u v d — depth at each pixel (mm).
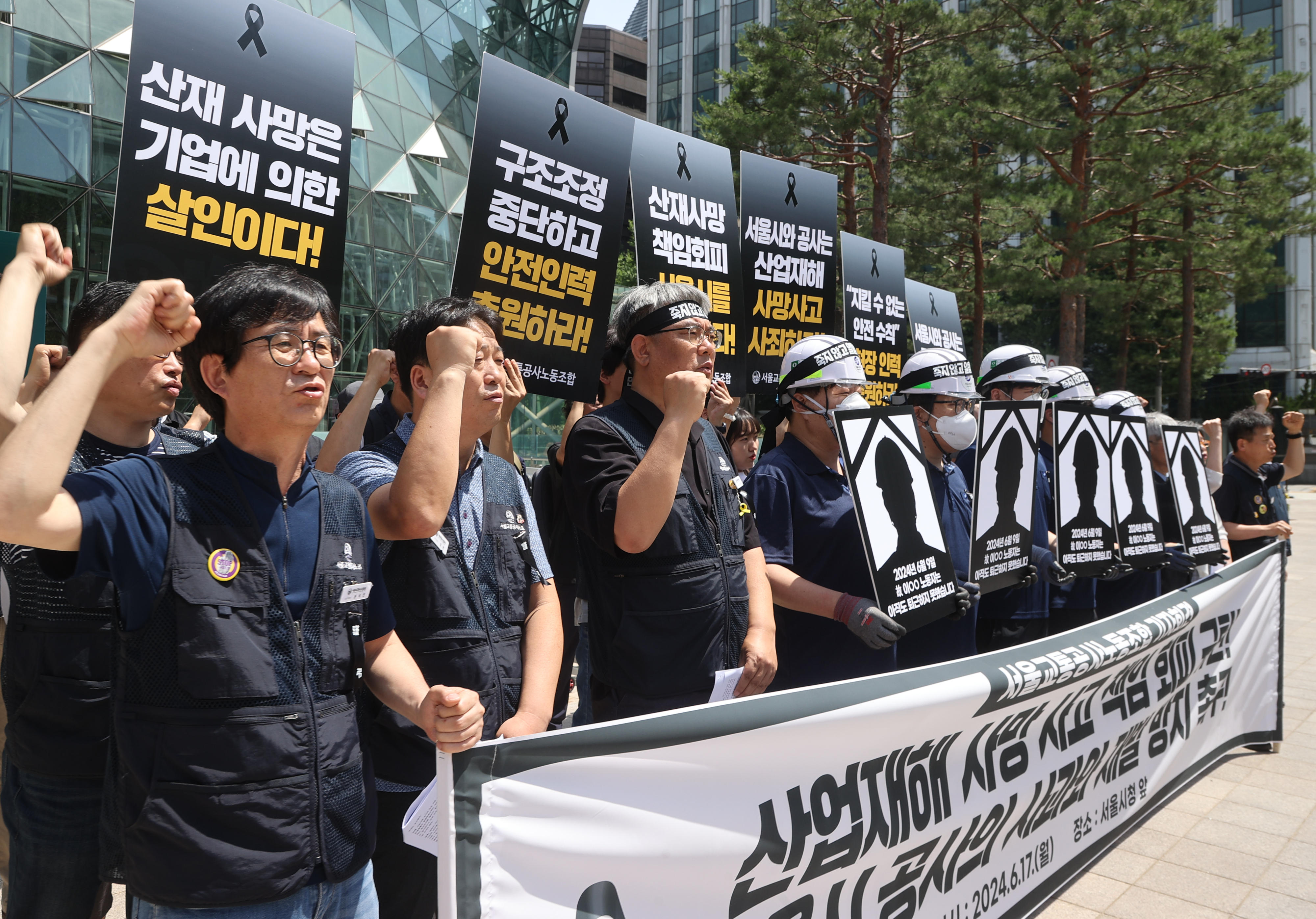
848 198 19781
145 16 2449
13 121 12070
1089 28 18266
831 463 3094
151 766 1348
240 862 1352
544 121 3398
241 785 1365
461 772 1483
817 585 2787
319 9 15961
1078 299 25094
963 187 19750
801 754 2041
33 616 2070
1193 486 4883
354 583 1556
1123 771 3590
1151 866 3465
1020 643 3979
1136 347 33344
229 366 1466
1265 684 4836
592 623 2445
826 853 2096
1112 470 4141
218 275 2596
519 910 1544
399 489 1757
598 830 1662
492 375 2109
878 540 2719
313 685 1475
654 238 4172
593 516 2270
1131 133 20547
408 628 1941
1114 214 20703
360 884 1577
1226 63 19000
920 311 6914
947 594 2949
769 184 4895
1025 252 22094
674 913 1795
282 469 1521
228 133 2602
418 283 17094
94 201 12820
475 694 1512
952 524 3479
